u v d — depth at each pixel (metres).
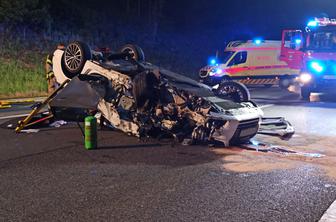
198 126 7.32
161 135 7.69
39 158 6.36
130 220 4.03
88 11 30.72
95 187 5.00
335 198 4.69
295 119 10.50
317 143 7.66
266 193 4.84
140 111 7.85
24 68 20.20
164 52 30.80
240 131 7.17
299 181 5.31
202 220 4.04
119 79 8.02
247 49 19.59
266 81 19.75
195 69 29.95
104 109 7.78
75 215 4.14
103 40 28.12
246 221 4.03
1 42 21.98
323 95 16.28
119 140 7.65
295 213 4.23
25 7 24.48
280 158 6.50
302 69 14.91
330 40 14.34
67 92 7.78
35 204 4.43
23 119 9.23
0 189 4.91
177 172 5.67
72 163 6.09
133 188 4.98
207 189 4.96
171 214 4.18
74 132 8.44
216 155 6.65
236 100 9.12
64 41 25.19
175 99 7.69
